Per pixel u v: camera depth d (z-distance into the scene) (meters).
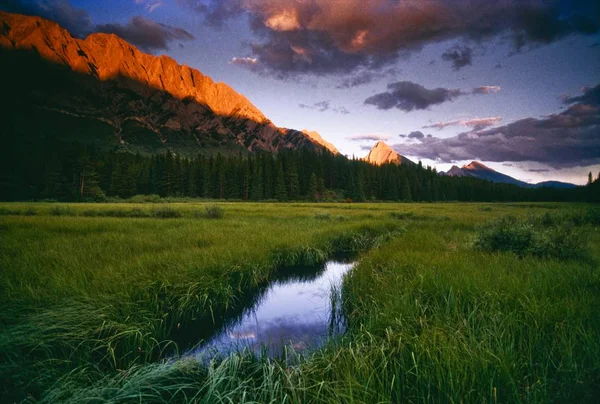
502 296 4.79
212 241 11.30
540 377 2.89
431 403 2.94
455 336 3.58
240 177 90.50
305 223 19.55
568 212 16.38
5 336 3.85
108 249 9.06
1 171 74.06
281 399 3.12
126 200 68.56
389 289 5.84
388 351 3.71
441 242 11.43
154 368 3.82
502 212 31.77
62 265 6.99
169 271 6.98
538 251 8.53
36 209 29.73
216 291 6.86
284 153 110.81
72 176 75.50
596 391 2.71
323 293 8.36
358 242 14.79
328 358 3.80
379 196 106.50
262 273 9.22
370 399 2.84
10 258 7.56
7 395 3.23
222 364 3.76
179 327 5.93
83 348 4.30
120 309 5.25
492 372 2.94
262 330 5.91
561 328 3.58
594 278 5.39
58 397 3.18
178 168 89.00
